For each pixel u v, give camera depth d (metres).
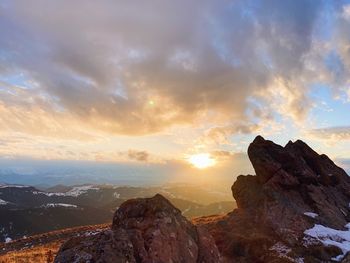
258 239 36.78
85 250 17.59
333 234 38.69
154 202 23.38
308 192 47.34
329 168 58.44
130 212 23.17
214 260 22.25
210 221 49.88
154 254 19.39
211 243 23.44
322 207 45.31
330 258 33.97
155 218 22.23
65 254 17.48
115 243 18.27
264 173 48.34
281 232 38.16
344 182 56.88
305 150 57.50
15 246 61.94
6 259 41.62
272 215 41.19
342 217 45.56
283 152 51.94
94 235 19.06
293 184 47.88
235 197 49.38
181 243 21.53
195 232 23.83
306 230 39.22
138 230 20.81
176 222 22.84
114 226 22.91
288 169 50.62
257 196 45.97
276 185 47.19
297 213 42.47
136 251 19.27
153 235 20.50
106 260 17.02
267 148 52.31
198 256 22.08
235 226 41.78
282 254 34.22
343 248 35.53
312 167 55.34
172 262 19.78
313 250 34.66
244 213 44.19
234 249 36.31
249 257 35.16
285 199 45.09
